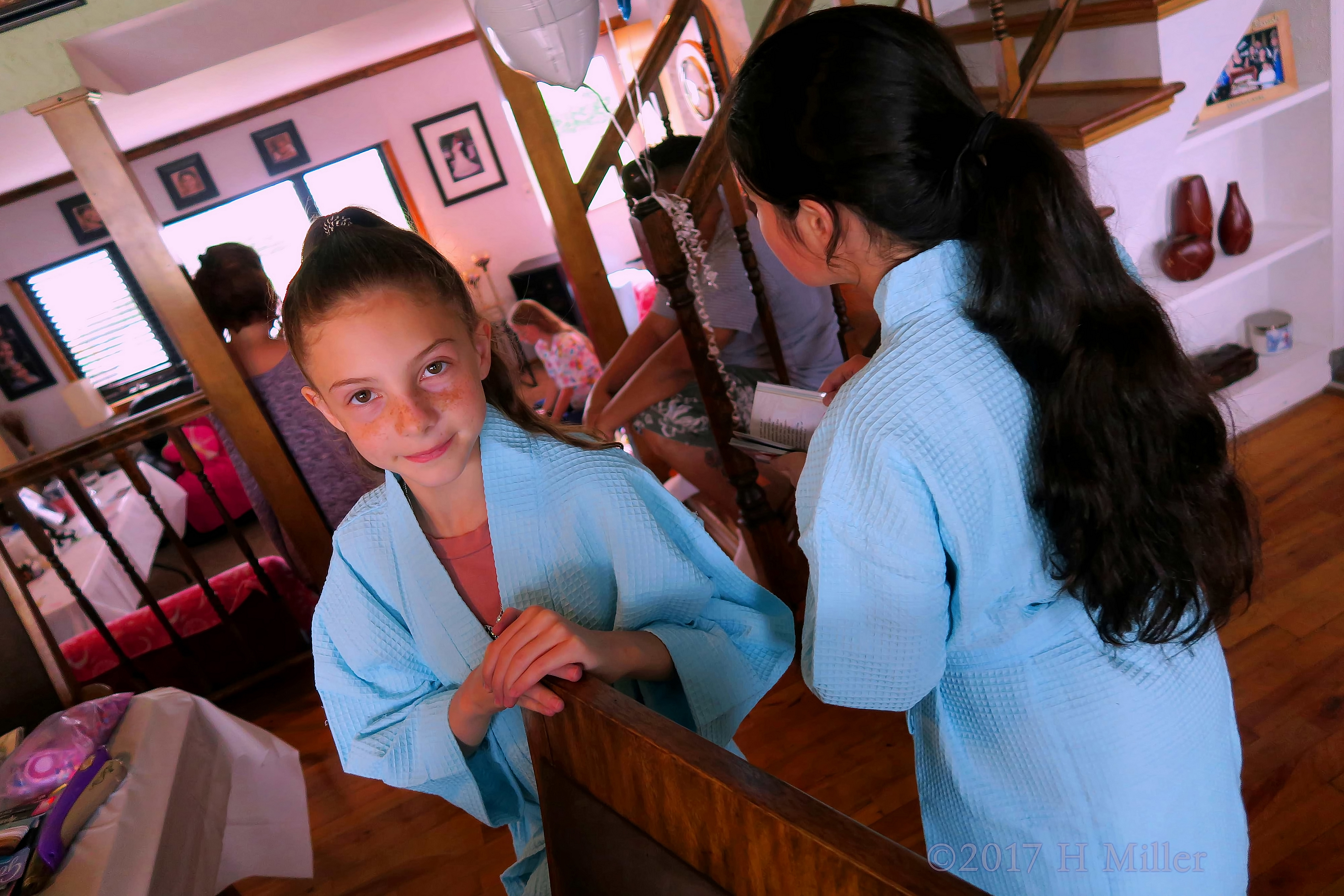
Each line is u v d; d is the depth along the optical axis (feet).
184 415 8.79
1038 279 2.23
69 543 11.82
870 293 2.74
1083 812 2.81
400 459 2.50
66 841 4.10
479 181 22.57
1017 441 2.41
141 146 20.80
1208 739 2.88
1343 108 7.86
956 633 2.78
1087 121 6.73
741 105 2.52
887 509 2.41
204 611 9.24
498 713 3.02
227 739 5.55
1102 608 2.51
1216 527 2.45
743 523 7.24
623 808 2.17
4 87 7.59
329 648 3.16
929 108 2.33
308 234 2.72
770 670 3.06
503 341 2.97
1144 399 2.23
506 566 2.86
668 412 8.07
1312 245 8.44
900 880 1.52
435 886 6.43
